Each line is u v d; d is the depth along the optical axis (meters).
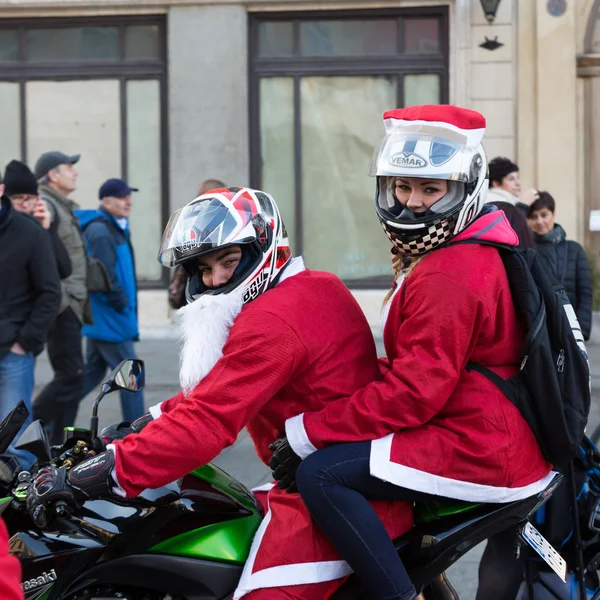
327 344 3.11
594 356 11.72
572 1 13.12
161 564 3.07
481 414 3.01
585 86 13.48
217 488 3.23
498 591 3.80
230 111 13.69
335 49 13.77
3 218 6.16
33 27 14.09
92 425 3.14
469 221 3.15
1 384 6.21
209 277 3.17
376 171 3.23
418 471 2.97
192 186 13.82
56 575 3.04
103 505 3.08
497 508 3.08
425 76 13.65
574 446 3.10
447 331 2.96
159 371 10.98
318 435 3.03
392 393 2.97
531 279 3.11
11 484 3.06
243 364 2.98
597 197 13.58
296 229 14.12
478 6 13.24
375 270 14.12
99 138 14.19
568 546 3.72
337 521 2.98
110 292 7.45
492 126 13.41
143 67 13.98
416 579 3.13
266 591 3.04
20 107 14.23
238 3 13.53
